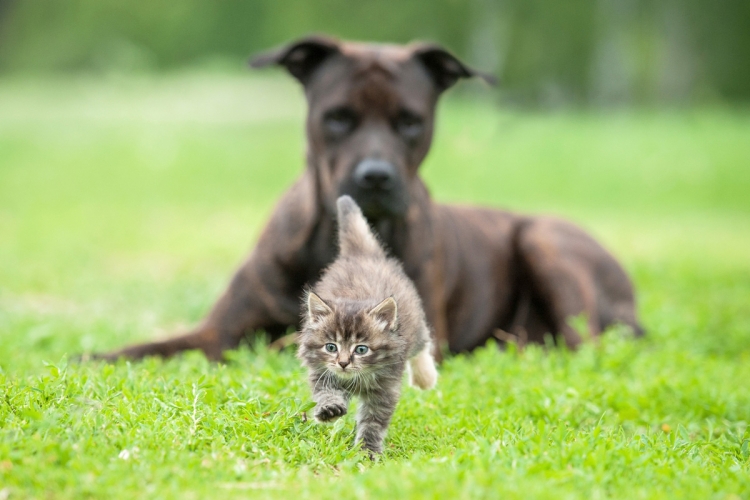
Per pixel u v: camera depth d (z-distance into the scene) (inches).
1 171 1352.1
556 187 1371.8
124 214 1107.9
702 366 437.4
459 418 318.3
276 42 2559.1
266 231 454.6
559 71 2380.7
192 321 559.8
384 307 299.7
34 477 234.1
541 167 1443.2
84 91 2114.9
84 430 263.7
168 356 435.8
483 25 2335.1
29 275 683.4
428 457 277.0
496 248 521.7
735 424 348.2
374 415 298.8
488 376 391.2
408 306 331.0
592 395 365.1
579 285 509.0
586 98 2436.0
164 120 1737.2
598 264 534.0
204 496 234.8
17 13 3036.4
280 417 292.8
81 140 1546.5
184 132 1599.4
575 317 502.3
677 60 2539.4
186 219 1085.8
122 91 2111.2
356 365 292.2
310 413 303.0
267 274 445.4
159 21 2859.3
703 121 1798.7
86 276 699.4
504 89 2342.5
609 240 969.5
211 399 303.9
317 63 454.6
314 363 304.8
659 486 255.0
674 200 1339.8
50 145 1509.6
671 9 2496.3
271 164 1440.7
